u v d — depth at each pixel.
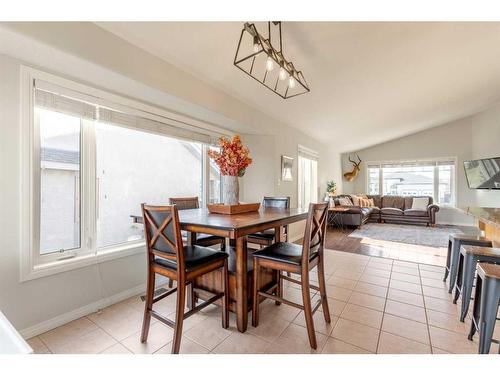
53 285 1.90
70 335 1.79
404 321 1.97
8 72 1.69
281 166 4.52
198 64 2.44
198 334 1.79
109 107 2.26
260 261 1.83
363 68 3.04
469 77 4.01
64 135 2.05
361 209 6.32
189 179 3.38
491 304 1.37
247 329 1.85
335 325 1.91
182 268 1.51
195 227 1.66
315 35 2.26
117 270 2.32
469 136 6.99
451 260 2.59
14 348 0.73
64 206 2.05
